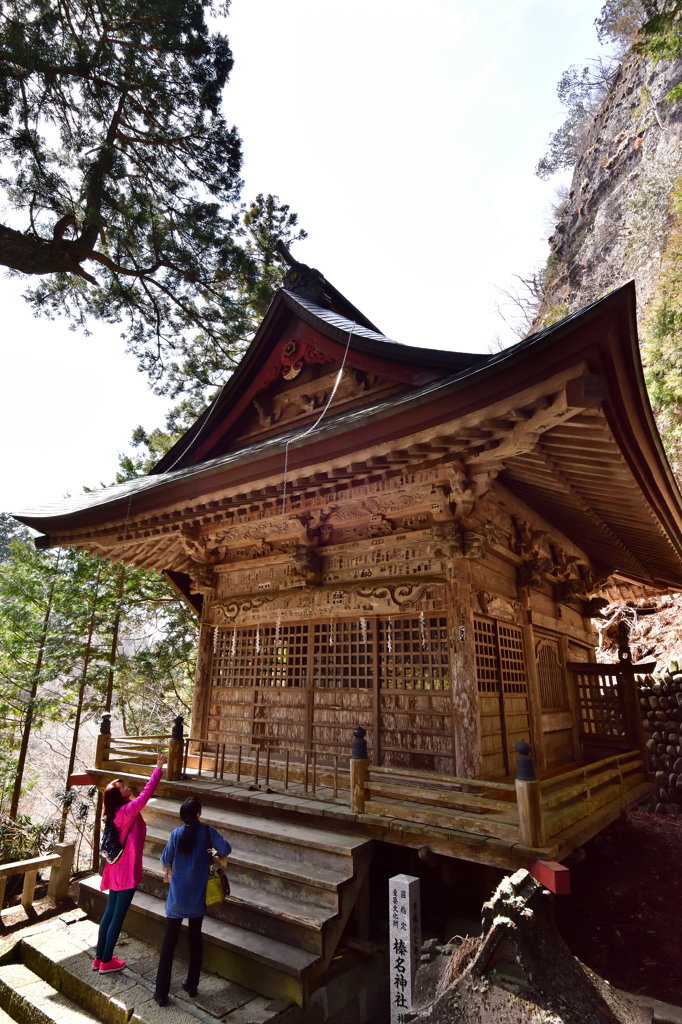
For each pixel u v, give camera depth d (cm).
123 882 528
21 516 928
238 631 889
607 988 262
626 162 2745
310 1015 448
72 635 1451
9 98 884
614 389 442
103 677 1460
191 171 1205
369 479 636
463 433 503
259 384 1029
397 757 634
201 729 881
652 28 1554
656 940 572
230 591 920
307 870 510
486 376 449
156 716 1659
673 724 1130
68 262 1050
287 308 990
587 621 1125
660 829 984
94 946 581
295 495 707
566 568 899
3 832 1244
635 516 718
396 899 438
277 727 780
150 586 1580
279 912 476
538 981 243
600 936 592
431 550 661
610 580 1215
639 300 2162
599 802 630
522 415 462
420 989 334
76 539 932
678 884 724
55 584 1434
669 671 1167
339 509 749
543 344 410
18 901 1070
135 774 779
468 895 527
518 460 582
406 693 649
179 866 479
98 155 1031
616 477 590
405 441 536
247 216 1775
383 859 623
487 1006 243
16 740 1564
